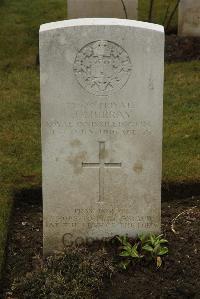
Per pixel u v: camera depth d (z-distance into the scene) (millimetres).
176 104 8078
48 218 5246
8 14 11969
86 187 5172
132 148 5066
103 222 5277
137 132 5016
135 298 4770
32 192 6223
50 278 4879
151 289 4855
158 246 5168
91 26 4730
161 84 4875
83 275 4879
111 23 4746
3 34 11000
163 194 6246
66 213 5238
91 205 5223
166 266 5090
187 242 5426
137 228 5301
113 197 5207
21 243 5562
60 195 5184
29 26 11352
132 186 5172
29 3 12547
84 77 4855
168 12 11703
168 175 6383
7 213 5824
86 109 4945
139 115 4965
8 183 6305
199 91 8453
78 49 4781
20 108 8055
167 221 5816
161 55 4797
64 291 4766
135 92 4902
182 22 10383
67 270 4984
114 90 4898
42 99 4906
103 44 4777
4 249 5328
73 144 5043
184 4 10273
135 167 5117
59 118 4961
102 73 4852
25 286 4910
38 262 5254
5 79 9047
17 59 9953
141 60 4816
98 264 4992
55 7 12273
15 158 6793
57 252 5258
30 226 5824
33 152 6930
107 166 5117
